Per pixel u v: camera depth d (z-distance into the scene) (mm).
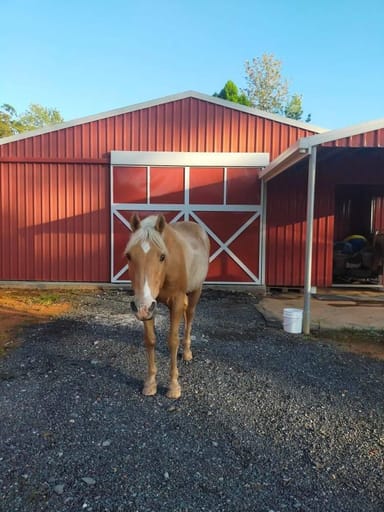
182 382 3301
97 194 7676
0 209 7738
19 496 1930
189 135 7551
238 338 4551
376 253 8297
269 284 7711
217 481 2055
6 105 29188
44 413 2744
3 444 2365
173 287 2906
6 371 3496
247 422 2664
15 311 5832
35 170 7668
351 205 10258
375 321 5195
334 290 7590
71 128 7578
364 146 4418
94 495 1941
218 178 7562
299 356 3955
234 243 7613
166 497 1930
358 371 3570
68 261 7801
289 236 7645
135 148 7574
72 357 3861
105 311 5867
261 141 7531
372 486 2027
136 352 4020
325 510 1855
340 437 2488
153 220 2805
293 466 2188
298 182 7570
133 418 2693
